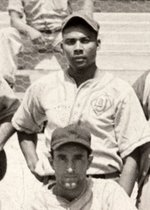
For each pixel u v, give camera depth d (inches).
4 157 285.0
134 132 254.7
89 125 253.9
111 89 257.3
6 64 446.0
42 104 261.3
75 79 259.8
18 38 454.3
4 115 279.7
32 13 484.7
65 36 255.4
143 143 253.4
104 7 592.7
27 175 369.7
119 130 255.6
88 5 479.8
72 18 254.1
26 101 267.6
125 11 593.6
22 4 479.2
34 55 487.2
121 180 252.5
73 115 254.7
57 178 213.0
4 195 352.2
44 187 219.8
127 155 254.8
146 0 595.8
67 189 212.5
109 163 253.1
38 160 271.1
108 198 214.5
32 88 265.4
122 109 255.8
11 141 397.4
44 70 478.6
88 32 254.4
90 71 258.7
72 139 210.8
